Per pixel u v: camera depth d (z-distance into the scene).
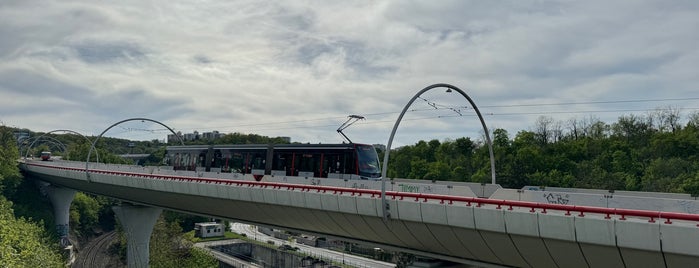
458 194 28.39
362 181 33.91
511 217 23.78
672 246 19.33
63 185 83.69
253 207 40.34
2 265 36.12
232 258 97.38
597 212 21.88
